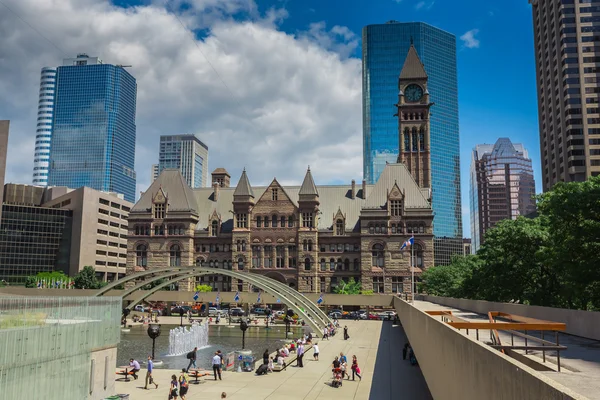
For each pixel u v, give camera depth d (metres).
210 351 61.31
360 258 126.75
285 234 129.12
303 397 36.41
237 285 128.75
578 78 146.12
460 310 47.88
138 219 134.50
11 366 24.25
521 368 9.06
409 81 149.38
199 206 141.75
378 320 103.25
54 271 161.12
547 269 61.88
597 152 142.38
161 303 127.25
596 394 11.30
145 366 49.41
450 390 16.28
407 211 122.75
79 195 181.50
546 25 163.00
